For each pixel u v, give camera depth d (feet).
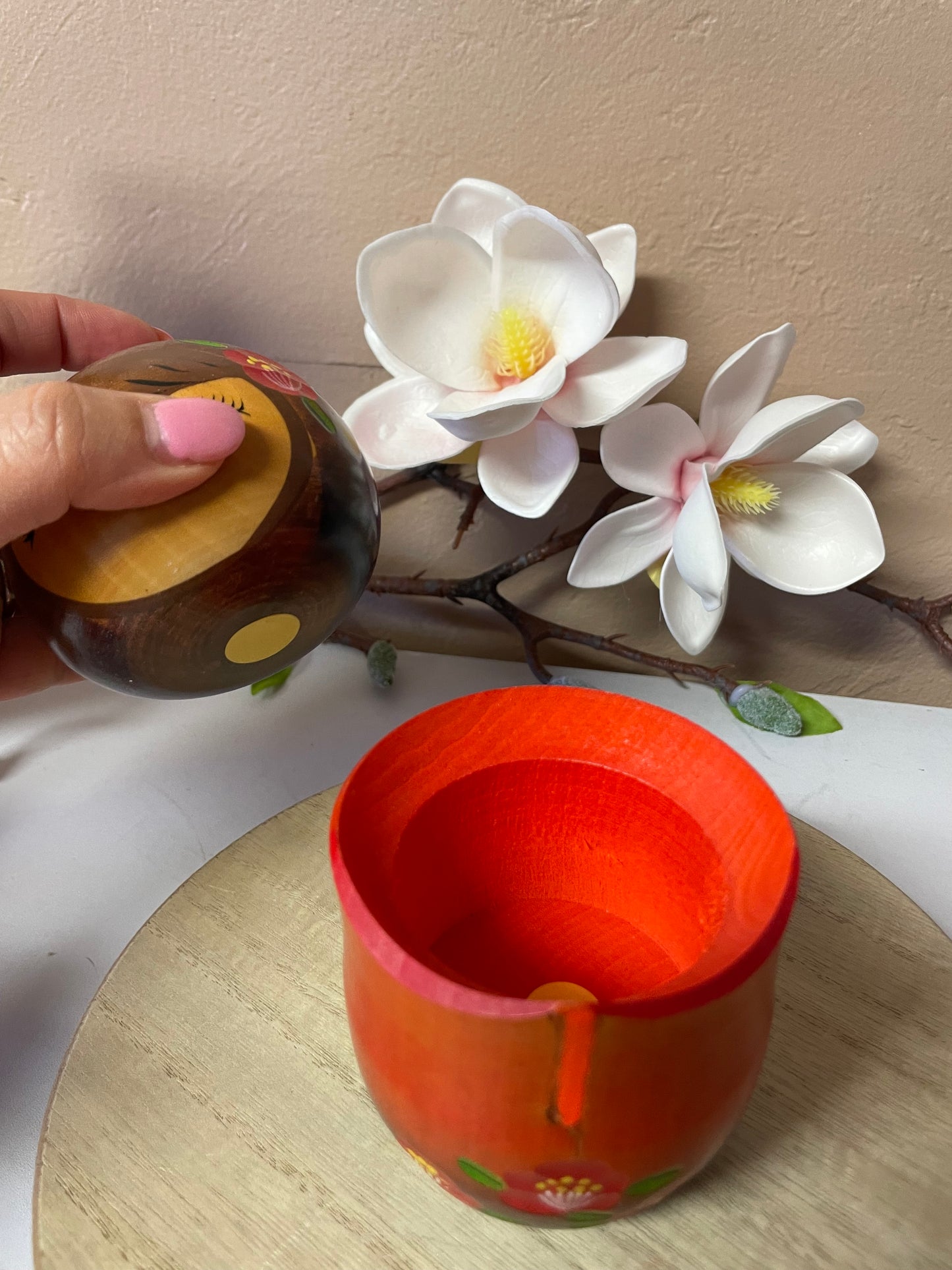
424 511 0.96
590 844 0.67
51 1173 0.57
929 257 0.73
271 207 0.79
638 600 0.98
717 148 0.71
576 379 0.75
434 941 0.67
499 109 0.73
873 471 0.85
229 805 0.88
